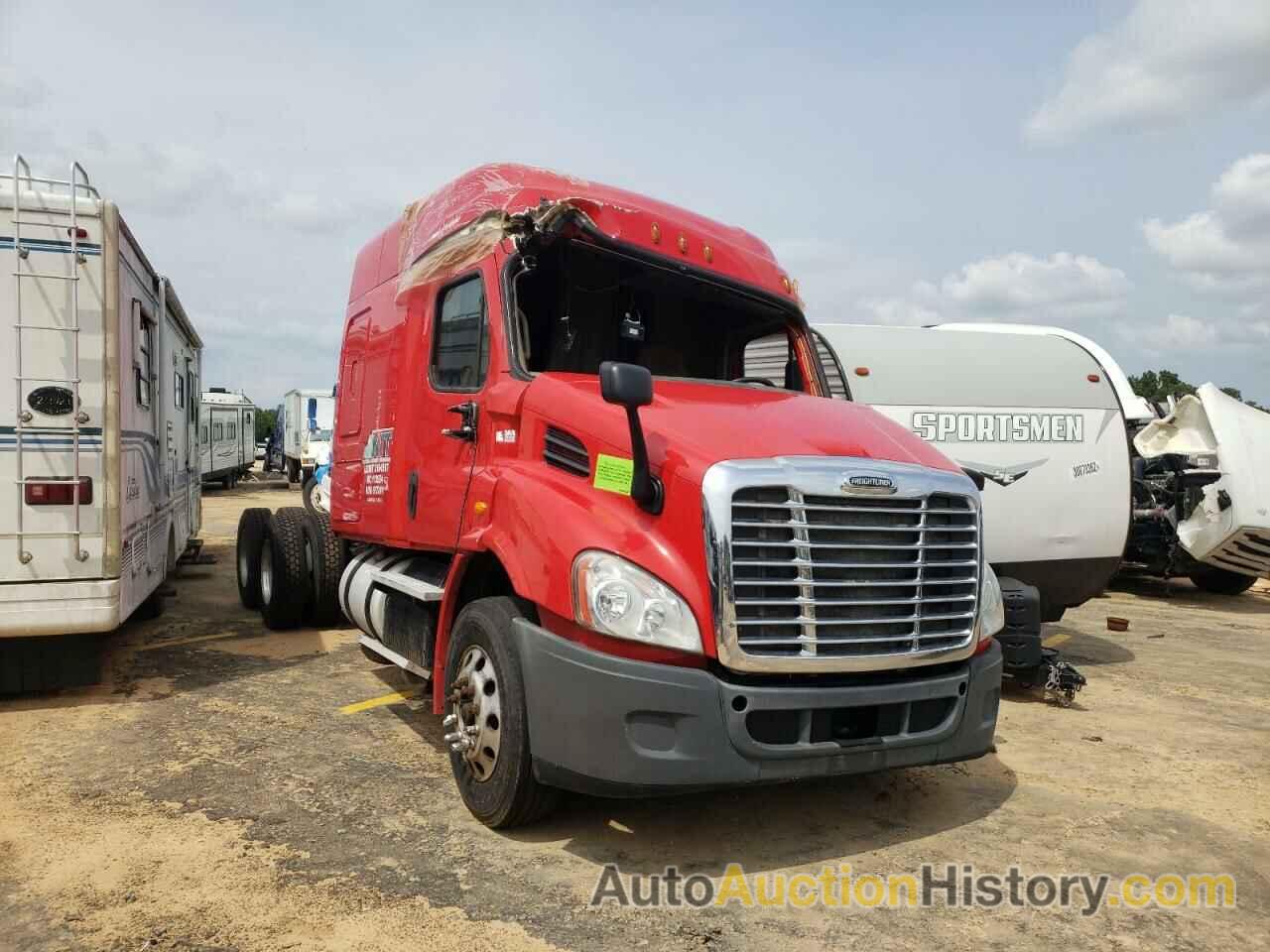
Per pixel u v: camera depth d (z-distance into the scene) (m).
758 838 4.38
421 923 3.49
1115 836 4.53
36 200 5.89
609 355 5.26
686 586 3.76
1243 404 12.84
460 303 5.41
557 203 4.81
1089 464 8.22
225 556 14.71
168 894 3.68
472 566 4.82
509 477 4.46
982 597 4.48
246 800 4.66
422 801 4.70
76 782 4.87
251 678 7.08
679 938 3.45
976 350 8.40
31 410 5.89
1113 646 9.45
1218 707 7.06
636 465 3.90
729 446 3.99
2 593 5.83
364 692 6.72
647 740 3.70
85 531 6.02
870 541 3.97
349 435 7.10
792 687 3.79
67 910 3.54
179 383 10.05
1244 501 12.01
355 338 7.13
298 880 3.82
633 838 4.32
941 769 5.47
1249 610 12.30
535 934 3.44
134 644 8.27
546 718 3.90
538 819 4.32
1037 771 5.48
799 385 5.95
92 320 6.03
